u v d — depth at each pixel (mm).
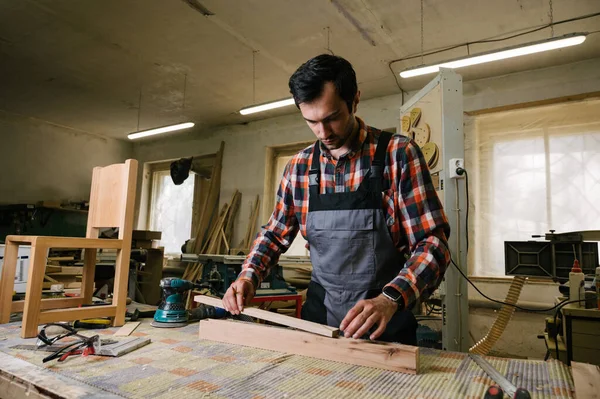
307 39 3736
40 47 4055
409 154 1143
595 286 2084
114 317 1443
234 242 5945
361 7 3211
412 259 1045
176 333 1319
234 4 3240
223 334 1191
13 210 5512
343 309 1173
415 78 4484
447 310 2260
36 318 1247
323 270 1222
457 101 2404
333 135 1118
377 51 3908
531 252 2504
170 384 806
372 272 1147
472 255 4238
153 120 6309
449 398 743
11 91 5188
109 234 4906
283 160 6023
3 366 926
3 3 3342
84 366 931
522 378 855
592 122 3865
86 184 6906
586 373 805
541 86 4027
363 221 1150
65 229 6012
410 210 1112
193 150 6781
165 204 7152
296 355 1035
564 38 2859
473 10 3193
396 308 962
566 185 3914
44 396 781
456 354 1063
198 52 4066
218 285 2889
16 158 6070
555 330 2395
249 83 4801
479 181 4328
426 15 3279
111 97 5363
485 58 3164
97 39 3877
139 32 3729
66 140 6688
